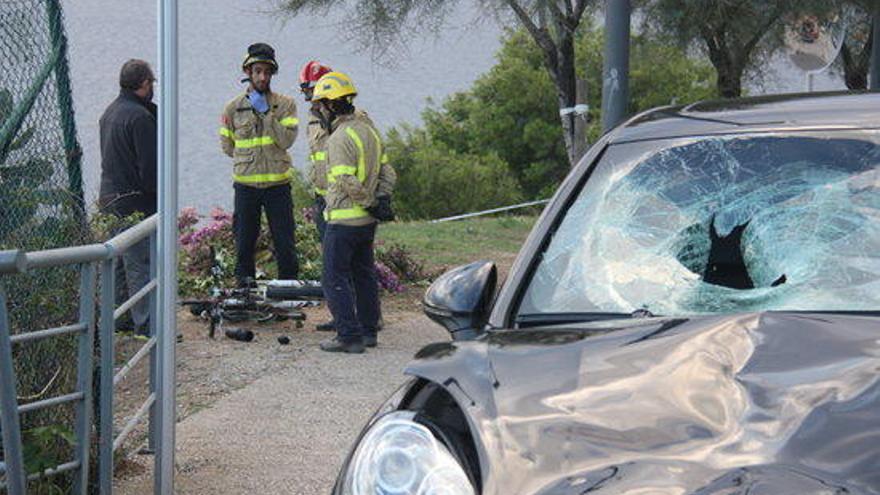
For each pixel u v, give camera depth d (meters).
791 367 3.55
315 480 7.92
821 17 16.98
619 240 4.82
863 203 4.69
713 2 17.97
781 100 5.34
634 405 3.50
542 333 4.14
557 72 18.88
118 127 11.95
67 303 6.83
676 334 3.86
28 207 7.16
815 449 3.20
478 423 3.57
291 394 10.30
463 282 4.74
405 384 4.18
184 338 12.76
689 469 3.21
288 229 14.45
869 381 3.43
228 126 14.31
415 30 19.48
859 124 5.00
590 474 3.27
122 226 8.57
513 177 35.31
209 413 9.67
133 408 9.66
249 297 13.64
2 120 7.27
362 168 11.90
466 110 38.38
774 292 4.51
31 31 7.46
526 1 18.84
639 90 35.81
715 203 4.85
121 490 7.58
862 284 4.46
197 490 7.71
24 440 6.38
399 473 3.52
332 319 13.76
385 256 16.80
